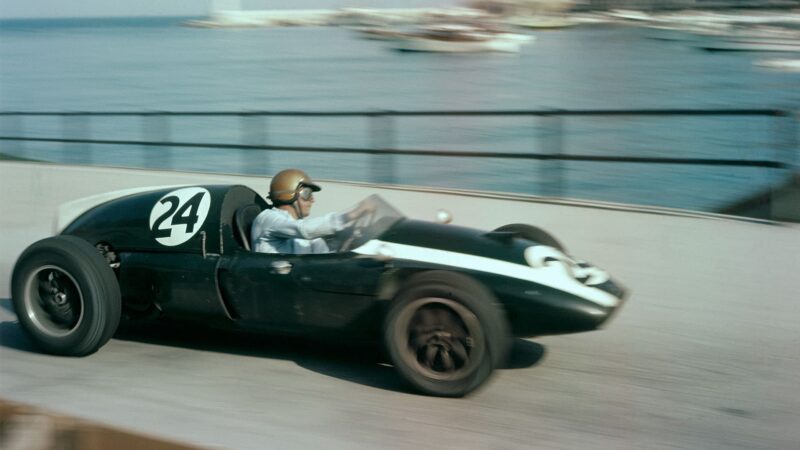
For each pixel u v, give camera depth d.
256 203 6.03
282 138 29.86
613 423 4.51
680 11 158.75
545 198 10.88
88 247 5.56
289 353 5.82
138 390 5.07
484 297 4.71
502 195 11.19
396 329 4.86
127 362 5.64
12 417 3.49
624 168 23.47
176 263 5.63
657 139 28.55
